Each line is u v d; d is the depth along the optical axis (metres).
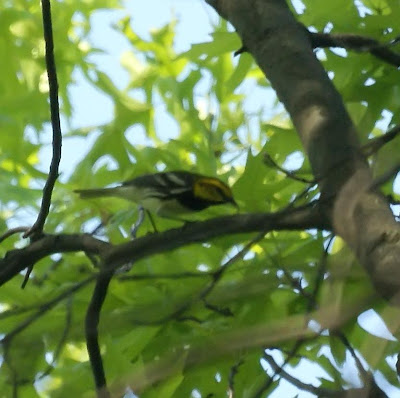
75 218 12.78
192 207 11.59
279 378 9.94
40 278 11.27
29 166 13.73
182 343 9.58
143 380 5.92
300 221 7.07
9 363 6.62
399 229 6.09
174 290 10.49
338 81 11.30
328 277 6.22
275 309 9.85
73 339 7.12
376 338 6.44
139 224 11.23
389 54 9.53
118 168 13.10
